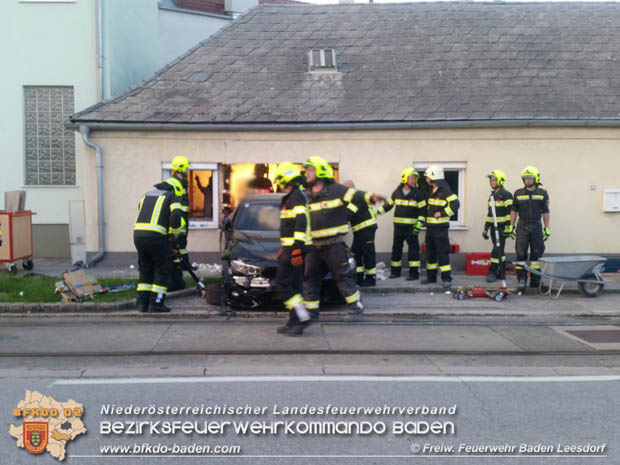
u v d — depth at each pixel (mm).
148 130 11438
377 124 11180
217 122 11258
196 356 6203
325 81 12219
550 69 12359
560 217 11500
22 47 13203
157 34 16188
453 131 11422
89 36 13273
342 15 14242
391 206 10000
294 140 11516
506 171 11461
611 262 11359
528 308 8672
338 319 7980
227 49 13102
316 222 6934
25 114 13359
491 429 4535
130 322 7656
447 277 9750
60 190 13367
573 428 4566
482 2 14555
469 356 6363
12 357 6148
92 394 5125
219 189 11852
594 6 14414
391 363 6062
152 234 7645
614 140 11398
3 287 8898
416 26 13789
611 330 7559
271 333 7145
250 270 7926
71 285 8367
